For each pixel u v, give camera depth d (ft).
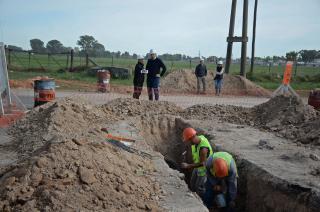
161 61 43.14
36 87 39.52
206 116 38.42
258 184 21.72
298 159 23.79
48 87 39.47
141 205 16.28
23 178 16.03
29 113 33.60
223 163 20.59
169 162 32.94
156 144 33.83
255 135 30.86
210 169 21.40
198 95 66.28
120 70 81.46
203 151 22.80
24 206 14.69
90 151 18.35
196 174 24.62
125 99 39.75
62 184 15.90
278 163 23.12
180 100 58.13
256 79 91.20
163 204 17.10
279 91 52.75
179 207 16.87
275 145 27.45
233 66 203.10
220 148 27.07
